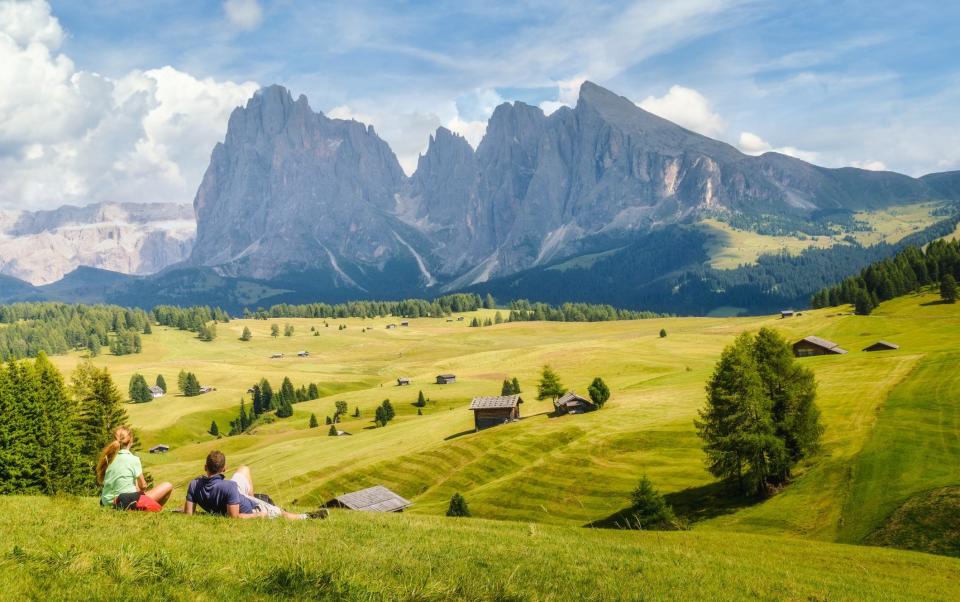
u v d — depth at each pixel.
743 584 16.12
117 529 12.82
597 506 70.31
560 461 84.62
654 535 33.59
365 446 118.38
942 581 27.23
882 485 56.72
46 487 52.81
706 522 60.19
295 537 14.27
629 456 82.94
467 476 90.00
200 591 8.88
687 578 15.91
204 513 16.00
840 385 91.06
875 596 18.59
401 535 18.06
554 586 12.46
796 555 31.64
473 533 21.14
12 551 9.69
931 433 65.44
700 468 75.00
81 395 74.19
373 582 10.38
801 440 63.72
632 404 110.12
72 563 9.38
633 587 13.53
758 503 61.81
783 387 63.94
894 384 85.81
